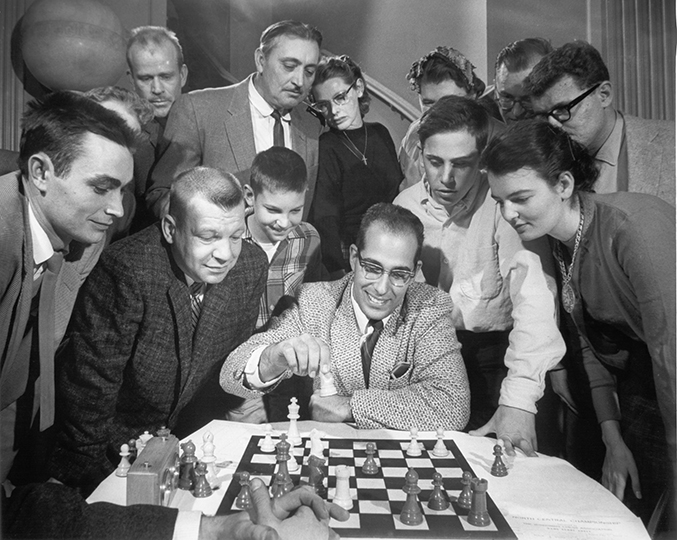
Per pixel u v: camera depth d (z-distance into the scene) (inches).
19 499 46.1
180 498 51.6
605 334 72.5
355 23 75.2
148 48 73.2
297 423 69.2
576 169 69.7
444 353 69.2
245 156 74.5
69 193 69.2
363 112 75.6
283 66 74.3
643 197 68.9
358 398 67.6
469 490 52.6
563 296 73.0
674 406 68.1
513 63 73.7
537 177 69.1
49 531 43.4
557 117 72.7
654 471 70.6
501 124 74.3
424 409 67.1
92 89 72.7
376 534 48.0
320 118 75.5
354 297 71.9
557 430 74.4
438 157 74.2
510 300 74.2
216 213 70.6
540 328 72.2
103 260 69.9
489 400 74.5
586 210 69.9
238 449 61.9
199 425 73.6
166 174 72.7
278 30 74.2
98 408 70.4
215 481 54.1
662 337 67.1
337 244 75.4
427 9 74.7
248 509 48.1
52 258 69.6
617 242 67.9
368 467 57.6
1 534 45.0
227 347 72.9
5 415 69.9
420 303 71.2
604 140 72.0
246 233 74.3
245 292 73.0
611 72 72.7
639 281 67.2
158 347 70.6
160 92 73.5
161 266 70.5
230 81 74.9
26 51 71.2
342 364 70.7
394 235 68.9
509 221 71.5
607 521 49.0
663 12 72.6
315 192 75.5
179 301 70.9
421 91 75.1
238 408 73.3
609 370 72.9
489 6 74.1
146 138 72.6
